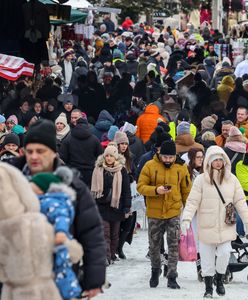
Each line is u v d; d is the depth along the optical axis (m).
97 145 27.75
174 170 23.44
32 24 37.84
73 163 27.69
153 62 67.00
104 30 88.12
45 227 12.38
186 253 23.83
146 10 116.88
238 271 24.33
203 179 22.36
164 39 90.25
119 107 43.88
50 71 50.59
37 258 12.36
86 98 43.84
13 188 12.49
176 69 65.00
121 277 25.02
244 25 86.75
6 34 38.06
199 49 67.25
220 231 22.20
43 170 13.16
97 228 13.16
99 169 26.12
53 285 12.48
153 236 23.59
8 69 38.19
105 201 26.12
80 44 71.94
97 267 13.03
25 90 41.88
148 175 23.44
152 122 37.91
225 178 22.33
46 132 13.12
